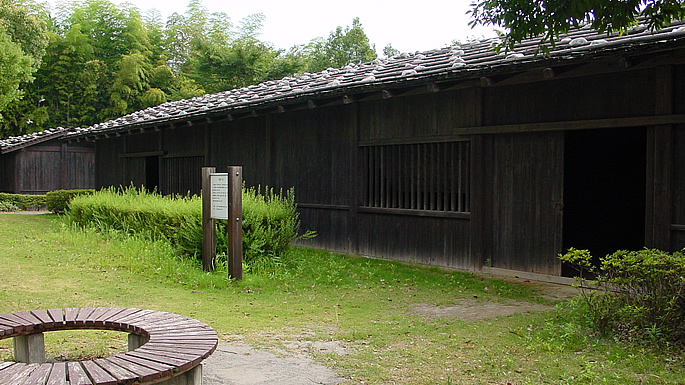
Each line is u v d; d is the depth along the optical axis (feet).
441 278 25.86
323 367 13.78
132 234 34.35
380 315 19.35
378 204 31.99
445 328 17.54
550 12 16.46
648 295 15.58
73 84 106.32
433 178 29.14
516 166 26.16
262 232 27.25
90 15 112.98
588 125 23.16
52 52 102.89
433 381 12.84
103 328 13.08
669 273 15.06
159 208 32.40
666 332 15.23
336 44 123.75
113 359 10.41
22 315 13.42
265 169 38.91
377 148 31.99
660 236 21.47
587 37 23.91
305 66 122.31
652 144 21.71
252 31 137.90
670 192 21.24
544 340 16.05
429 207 29.53
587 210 39.19
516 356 14.66
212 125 43.78
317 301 21.43
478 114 26.96
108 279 24.09
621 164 38.52
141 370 9.78
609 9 16.49
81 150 76.43
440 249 28.89
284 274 25.82
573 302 18.03
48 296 20.76
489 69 23.34
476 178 27.14
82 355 14.53
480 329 17.40
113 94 104.68
